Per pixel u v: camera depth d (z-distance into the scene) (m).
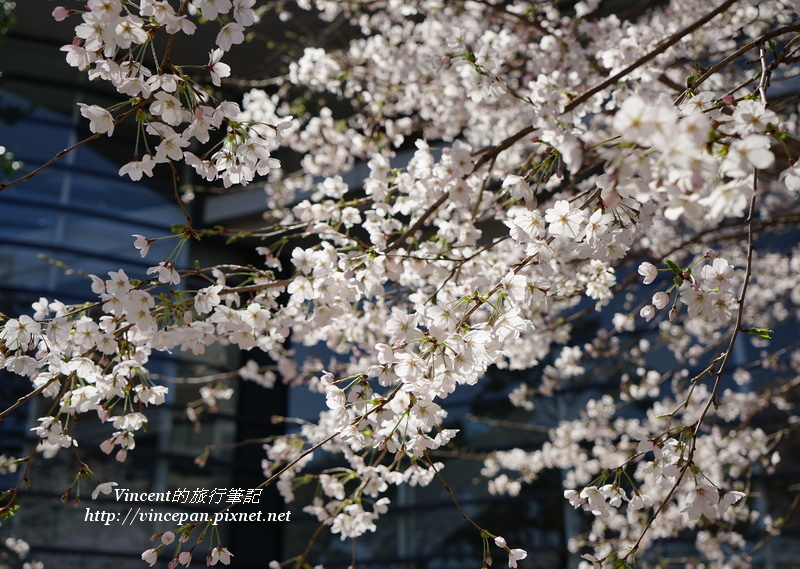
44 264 9.54
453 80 4.36
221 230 2.73
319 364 4.96
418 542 9.42
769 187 7.20
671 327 6.51
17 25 10.03
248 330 2.46
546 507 8.85
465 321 2.05
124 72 1.88
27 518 8.28
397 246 2.63
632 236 2.05
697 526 7.53
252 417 10.47
